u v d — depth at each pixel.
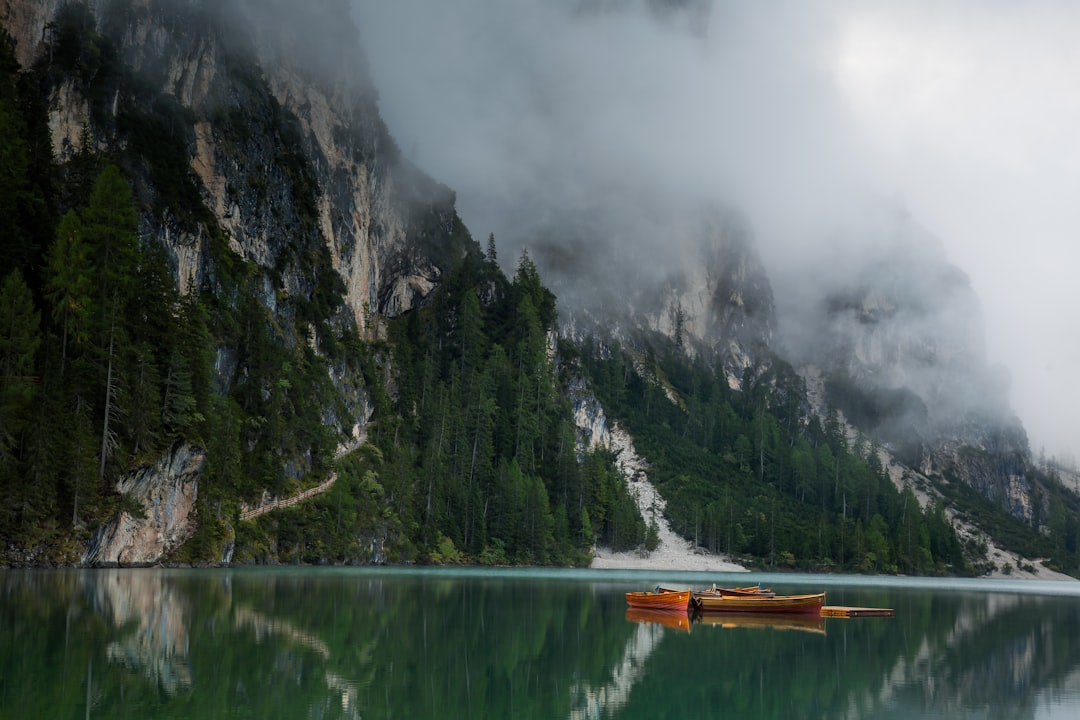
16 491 84.69
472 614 74.25
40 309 93.69
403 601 80.81
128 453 95.94
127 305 101.69
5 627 51.44
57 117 128.75
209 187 157.25
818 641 67.06
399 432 183.75
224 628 56.16
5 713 34.78
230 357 134.75
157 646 48.56
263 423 133.88
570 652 57.22
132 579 80.75
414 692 42.81
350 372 179.50
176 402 102.56
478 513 172.62
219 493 112.75
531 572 158.25
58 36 133.50
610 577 148.88
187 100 159.88
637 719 40.72
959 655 62.56
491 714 40.00
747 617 82.88
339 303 190.12
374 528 147.00
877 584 166.50
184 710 36.50
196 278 135.25
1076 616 97.88
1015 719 43.25
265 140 177.75
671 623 75.56
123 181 98.69
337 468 148.75
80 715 34.94
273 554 121.88
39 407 87.06
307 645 52.50
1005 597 134.25
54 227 100.81
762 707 44.16
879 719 42.75
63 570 85.00
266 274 162.75
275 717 36.25
